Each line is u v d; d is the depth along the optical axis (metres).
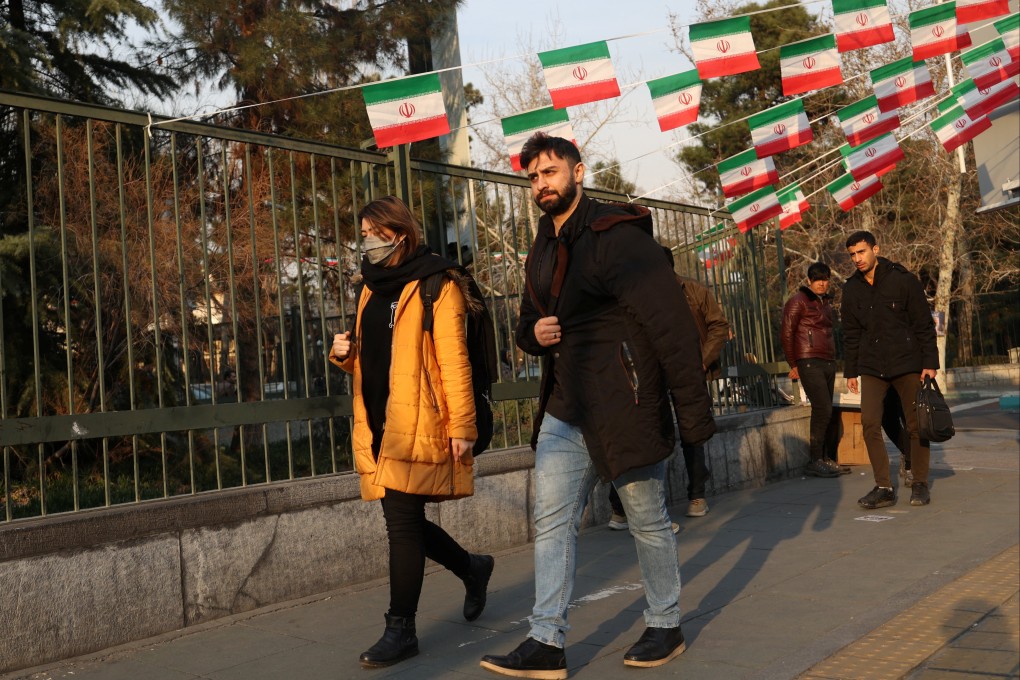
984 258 25.75
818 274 8.23
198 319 7.12
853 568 4.75
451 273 3.60
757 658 3.38
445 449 3.54
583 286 3.27
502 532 5.47
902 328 6.43
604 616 4.05
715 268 8.16
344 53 9.32
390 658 3.46
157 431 4.11
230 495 4.19
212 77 9.89
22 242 6.57
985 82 7.04
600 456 3.20
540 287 3.44
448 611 4.23
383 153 5.31
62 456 7.52
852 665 3.26
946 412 6.09
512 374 5.98
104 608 3.72
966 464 8.59
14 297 6.84
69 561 3.63
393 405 3.51
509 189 5.98
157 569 3.90
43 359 7.18
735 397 8.28
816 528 5.91
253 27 9.22
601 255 3.24
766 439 8.14
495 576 4.87
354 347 3.78
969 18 5.73
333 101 9.04
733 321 8.31
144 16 8.98
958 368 24.64
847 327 6.75
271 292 6.96
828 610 3.99
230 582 4.15
